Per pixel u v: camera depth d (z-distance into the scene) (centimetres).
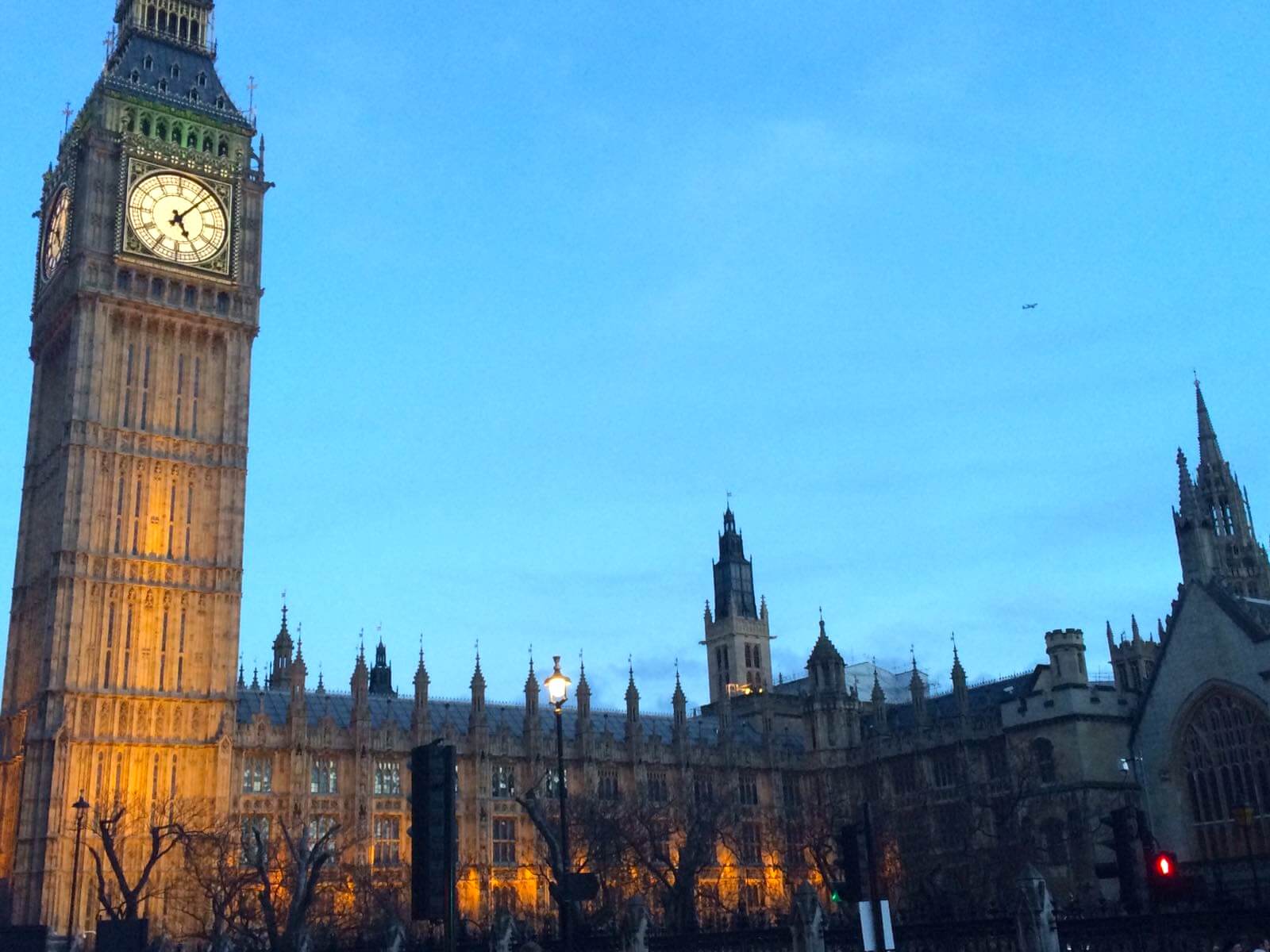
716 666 15138
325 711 10019
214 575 9562
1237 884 6988
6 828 9088
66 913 8219
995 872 7425
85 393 9475
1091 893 8244
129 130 10281
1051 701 9075
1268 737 7456
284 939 5419
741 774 11412
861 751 11381
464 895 9369
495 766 10088
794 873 8719
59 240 10288
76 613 8931
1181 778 8012
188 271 10162
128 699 8925
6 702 9625
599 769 10625
